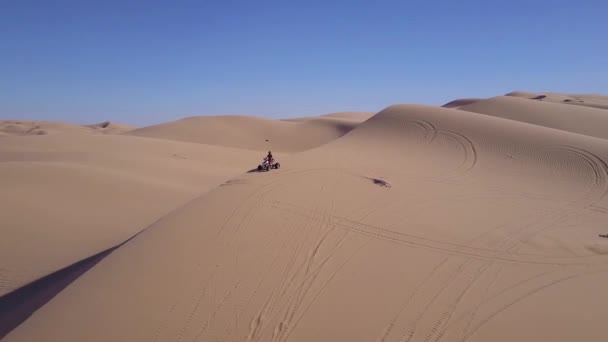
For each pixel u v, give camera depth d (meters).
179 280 7.27
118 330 6.01
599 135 37.16
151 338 5.84
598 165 19.05
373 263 8.10
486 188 15.87
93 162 24.95
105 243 13.00
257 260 8.02
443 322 6.26
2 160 28.50
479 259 8.66
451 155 21.98
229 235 9.05
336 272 7.68
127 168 24.72
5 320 8.18
